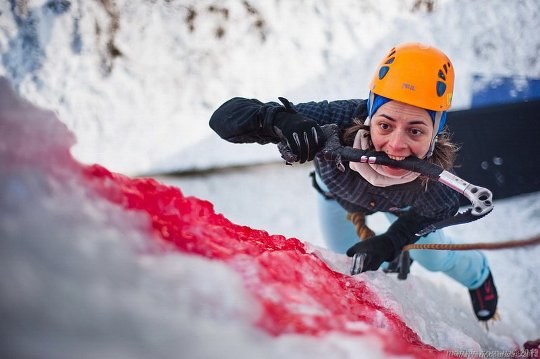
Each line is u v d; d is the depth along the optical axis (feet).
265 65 15.48
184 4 15.33
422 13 15.98
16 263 3.62
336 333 4.59
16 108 4.72
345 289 6.48
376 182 7.64
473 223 14.15
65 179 4.58
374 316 5.96
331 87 15.53
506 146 14.78
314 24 15.64
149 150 14.93
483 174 14.57
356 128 7.75
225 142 15.15
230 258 5.22
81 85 14.94
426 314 8.45
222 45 15.39
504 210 14.32
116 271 4.03
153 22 15.24
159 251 4.60
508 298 12.55
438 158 7.91
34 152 4.50
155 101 15.11
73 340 3.45
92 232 4.19
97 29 15.10
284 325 4.50
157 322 3.81
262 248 6.04
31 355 3.30
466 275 10.45
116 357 3.47
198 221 5.76
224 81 15.35
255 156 15.21
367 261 7.70
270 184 14.93
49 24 15.01
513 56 15.98
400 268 8.70
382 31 15.80
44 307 3.51
